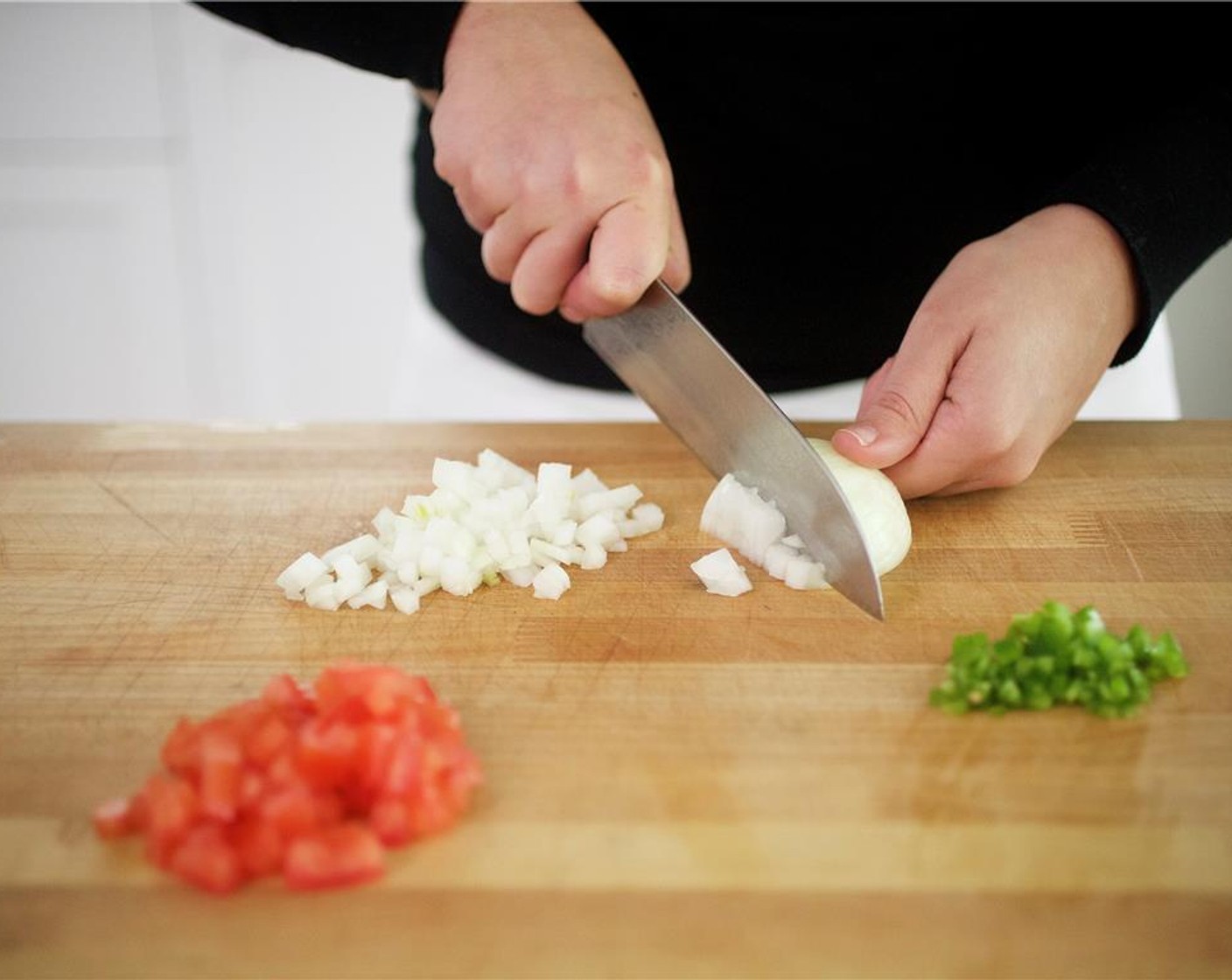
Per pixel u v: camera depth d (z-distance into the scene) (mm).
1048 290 1298
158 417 2711
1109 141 1635
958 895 844
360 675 942
